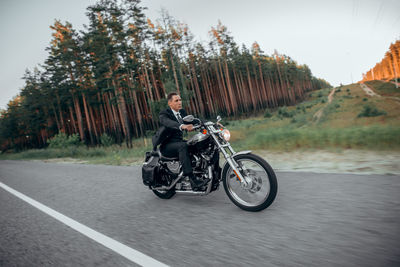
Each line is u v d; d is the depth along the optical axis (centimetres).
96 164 1282
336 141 745
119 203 471
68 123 5825
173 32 4491
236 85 7094
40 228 379
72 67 4081
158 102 3819
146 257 248
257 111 7550
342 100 6131
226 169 354
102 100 5069
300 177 473
